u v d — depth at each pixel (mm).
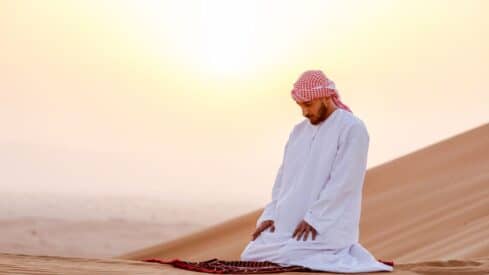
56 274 4812
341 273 5875
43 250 50250
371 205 22391
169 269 5477
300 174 6375
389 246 17750
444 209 20031
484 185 21391
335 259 5984
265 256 6137
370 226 20734
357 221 6199
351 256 6113
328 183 6188
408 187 23141
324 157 6281
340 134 6285
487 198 19844
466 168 23500
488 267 6402
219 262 5914
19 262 5328
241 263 5914
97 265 5406
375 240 19094
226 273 5414
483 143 24953
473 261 6746
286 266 5844
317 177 6273
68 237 57562
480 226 15648
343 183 6137
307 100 6270
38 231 59500
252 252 6223
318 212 6094
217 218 90938
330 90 6293
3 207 83312
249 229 22969
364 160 6250
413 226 19484
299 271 5836
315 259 5949
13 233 57406
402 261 13844
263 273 5555
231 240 22203
